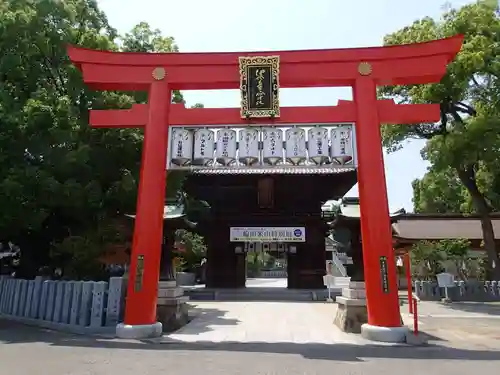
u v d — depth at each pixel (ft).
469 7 77.97
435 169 80.48
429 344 35.88
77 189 49.65
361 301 42.16
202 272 143.74
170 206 57.26
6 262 75.97
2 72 53.47
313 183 102.53
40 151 51.96
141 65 42.70
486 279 108.06
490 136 70.64
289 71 41.83
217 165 41.52
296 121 40.96
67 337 37.76
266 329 44.83
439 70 40.68
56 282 47.57
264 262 220.23
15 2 56.85
